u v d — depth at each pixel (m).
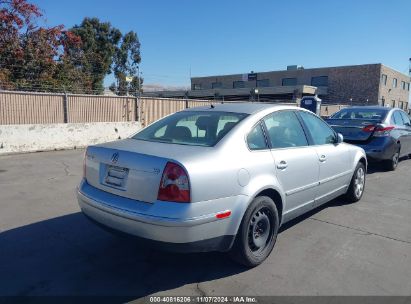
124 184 3.51
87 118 14.15
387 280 3.66
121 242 4.47
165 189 3.22
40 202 6.11
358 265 3.98
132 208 3.34
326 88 49.69
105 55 37.50
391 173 9.14
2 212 5.56
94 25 37.34
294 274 3.76
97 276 3.68
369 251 4.34
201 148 3.61
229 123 4.01
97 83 30.52
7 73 21.50
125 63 42.44
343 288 3.50
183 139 4.02
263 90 44.66
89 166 3.99
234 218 3.52
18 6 22.67
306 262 4.03
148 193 3.31
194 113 4.54
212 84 62.00
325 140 5.32
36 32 23.86
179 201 3.19
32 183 7.46
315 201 4.96
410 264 4.02
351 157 5.87
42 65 23.81
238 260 3.77
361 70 47.59
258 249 3.93
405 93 57.47
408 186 7.69
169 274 3.73
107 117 14.74
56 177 8.08
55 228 4.92
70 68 26.42
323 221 5.36
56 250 4.25
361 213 5.75
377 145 8.74
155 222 3.16
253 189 3.67
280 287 3.50
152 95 53.41
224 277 3.68
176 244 3.21
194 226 3.21
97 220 3.70
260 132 4.11
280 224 4.28
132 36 42.38
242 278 3.67
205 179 3.29
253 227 3.79
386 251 4.35
